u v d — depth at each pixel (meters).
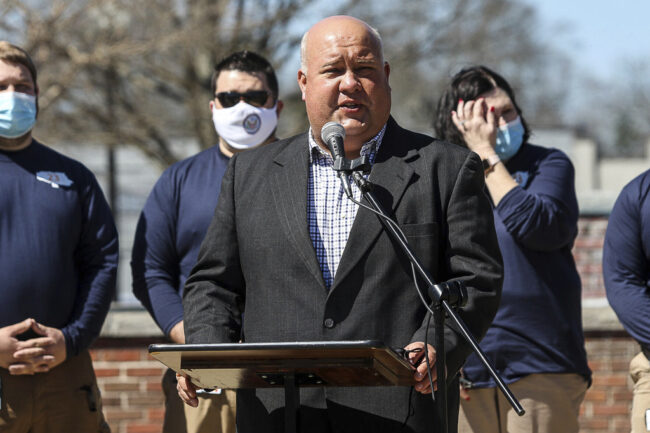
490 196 5.68
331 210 4.07
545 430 5.38
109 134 18.86
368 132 4.11
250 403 4.06
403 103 24.59
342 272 3.91
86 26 17.92
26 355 5.19
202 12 17.42
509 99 5.85
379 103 4.10
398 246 3.92
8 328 5.20
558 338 5.45
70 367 5.44
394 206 3.98
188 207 5.62
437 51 21.86
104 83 18.89
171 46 18.03
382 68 4.16
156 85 20.00
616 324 8.34
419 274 3.87
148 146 20.06
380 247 3.92
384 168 4.07
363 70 4.10
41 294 5.34
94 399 5.50
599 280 8.56
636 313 5.26
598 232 8.60
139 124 19.14
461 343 3.83
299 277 3.97
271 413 3.99
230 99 5.81
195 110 19.23
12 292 5.28
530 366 5.40
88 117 19.17
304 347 3.29
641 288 5.34
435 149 4.12
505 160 5.87
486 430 5.47
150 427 8.48
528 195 5.48
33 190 5.46
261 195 4.16
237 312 4.23
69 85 17.48
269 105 5.91
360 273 3.91
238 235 4.16
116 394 8.48
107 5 17.56
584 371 5.54
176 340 5.39
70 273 5.50
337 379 3.78
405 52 21.50
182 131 20.67
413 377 3.70
